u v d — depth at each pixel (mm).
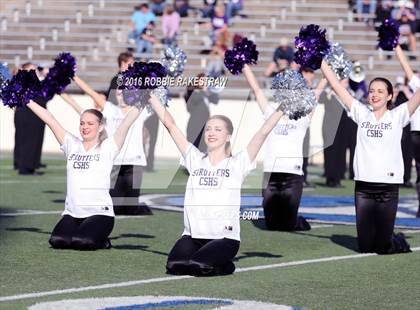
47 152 26453
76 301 7508
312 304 7691
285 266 9562
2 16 30906
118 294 7859
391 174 10406
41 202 14742
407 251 10719
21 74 9820
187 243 8953
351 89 18469
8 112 26203
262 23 30875
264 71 28938
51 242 10117
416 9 32062
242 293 8055
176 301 7621
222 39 28719
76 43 29734
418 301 7934
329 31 30531
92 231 10055
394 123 10430
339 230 12555
